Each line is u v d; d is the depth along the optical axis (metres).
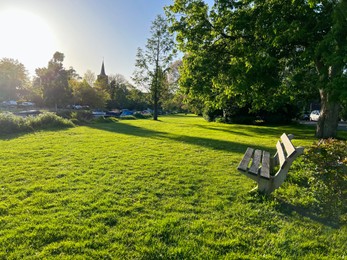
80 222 3.35
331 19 9.90
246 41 12.91
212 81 13.70
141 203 4.00
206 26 14.03
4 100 60.97
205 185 4.96
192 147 9.39
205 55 13.67
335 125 12.95
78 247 2.80
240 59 12.33
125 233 3.09
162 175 5.58
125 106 66.25
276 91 14.43
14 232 3.06
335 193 3.88
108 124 21.59
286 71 14.38
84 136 12.32
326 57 9.49
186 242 2.93
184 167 6.31
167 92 35.25
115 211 3.69
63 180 5.11
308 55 10.81
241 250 2.81
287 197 4.29
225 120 25.50
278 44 11.03
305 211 3.83
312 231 3.24
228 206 3.96
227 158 7.48
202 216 3.60
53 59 43.53
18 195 4.27
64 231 3.11
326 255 2.77
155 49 34.34
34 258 2.60
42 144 9.53
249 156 5.20
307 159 5.21
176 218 3.50
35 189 4.57
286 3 11.39
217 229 3.23
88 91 51.56
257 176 4.31
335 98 9.57
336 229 3.32
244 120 24.48
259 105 14.89
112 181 5.09
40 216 3.50
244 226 3.34
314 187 4.31
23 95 66.69
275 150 9.11
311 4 9.55
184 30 14.40
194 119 33.28
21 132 13.41
